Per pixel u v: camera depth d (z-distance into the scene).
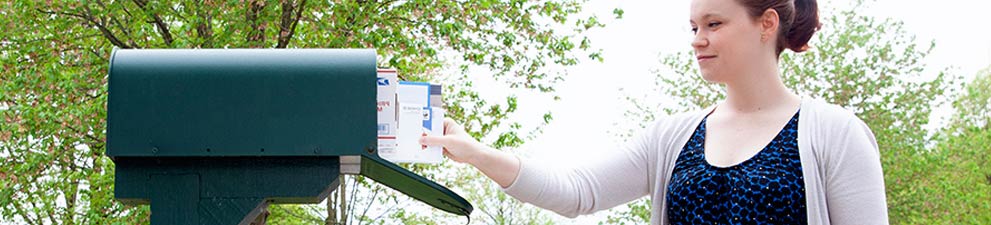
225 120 2.14
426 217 16.42
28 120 10.02
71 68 10.95
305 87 2.16
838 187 2.24
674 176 2.41
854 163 2.23
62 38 10.88
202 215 2.15
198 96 2.14
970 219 18.58
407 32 11.03
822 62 18.89
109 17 10.91
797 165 2.26
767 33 2.32
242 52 2.19
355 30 10.21
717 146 2.36
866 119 18.56
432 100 2.36
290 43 11.09
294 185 2.17
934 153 18.98
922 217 18.34
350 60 2.19
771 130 2.31
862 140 2.25
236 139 2.13
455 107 11.76
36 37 11.03
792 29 2.35
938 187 18.72
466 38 10.94
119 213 10.86
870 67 18.72
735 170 2.29
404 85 2.34
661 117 2.53
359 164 2.29
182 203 2.15
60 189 10.58
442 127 2.36
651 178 2.49
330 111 2.16
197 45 10.17
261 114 2.15
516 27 11.40
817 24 2.40
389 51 10.84
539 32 11.41
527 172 2.41
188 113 2.13
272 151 2.14
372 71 2.18
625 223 18.98
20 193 10.77
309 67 2.17
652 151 2.49
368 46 10.32
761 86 2.35
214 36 10.60
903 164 18.38
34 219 11.27
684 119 2.47
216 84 2.15
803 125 2.29
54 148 10.40
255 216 2.20
